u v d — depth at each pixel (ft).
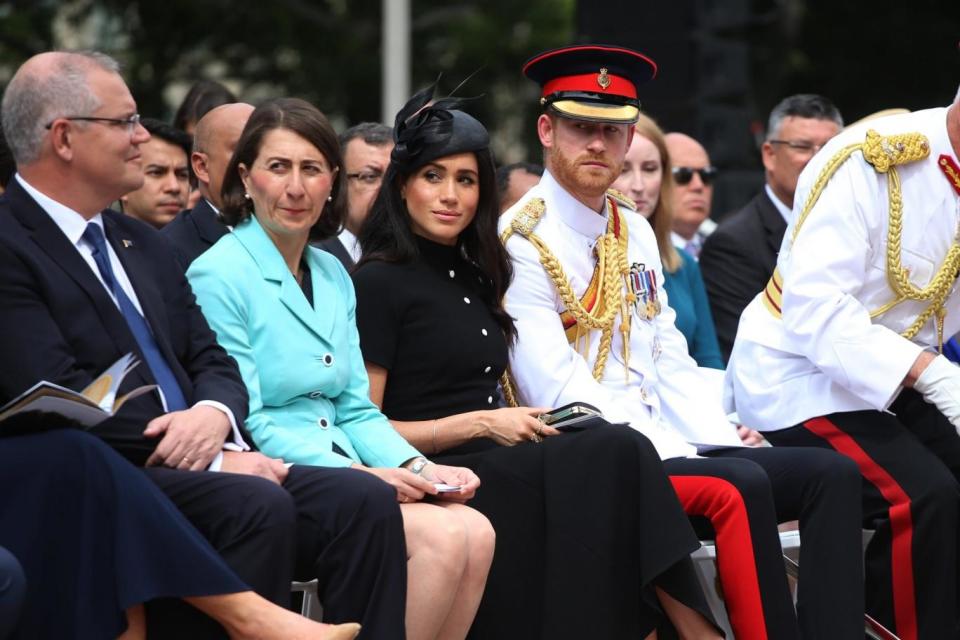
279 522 48.06
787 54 198.80
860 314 61.52
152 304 52.95
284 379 54.75
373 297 58.90
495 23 252.42
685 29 114.83
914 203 62.44
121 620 45.50
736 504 56.29
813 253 62.13
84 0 222.69
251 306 55.01
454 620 52.95
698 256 90.84
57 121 50.70
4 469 45.96
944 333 65.21
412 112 59.72
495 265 60.80
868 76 210.18
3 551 43.96
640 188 77.30
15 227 50.26
